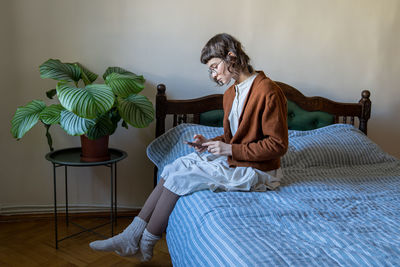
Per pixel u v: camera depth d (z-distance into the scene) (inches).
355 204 58.7
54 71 78.5
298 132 91.8
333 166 83.4
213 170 61.9
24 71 89.4
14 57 88.4
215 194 58.0
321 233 46.1
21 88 90.0
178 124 94.9
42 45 89.2
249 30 99.1
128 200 101.3
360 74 108.8
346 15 104.4
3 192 93.6
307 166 81.3
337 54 106.0
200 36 96.6
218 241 44.1
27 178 94.5
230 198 56.5
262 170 62.5
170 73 96.9
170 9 93.9
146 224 64.2
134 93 77.6
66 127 71.3
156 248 81.2
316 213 53.2
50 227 90.8
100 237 86.0
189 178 60.6
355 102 110.0
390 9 106.9
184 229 53.7
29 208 95.4
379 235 46.3
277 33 101.0
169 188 60.6
